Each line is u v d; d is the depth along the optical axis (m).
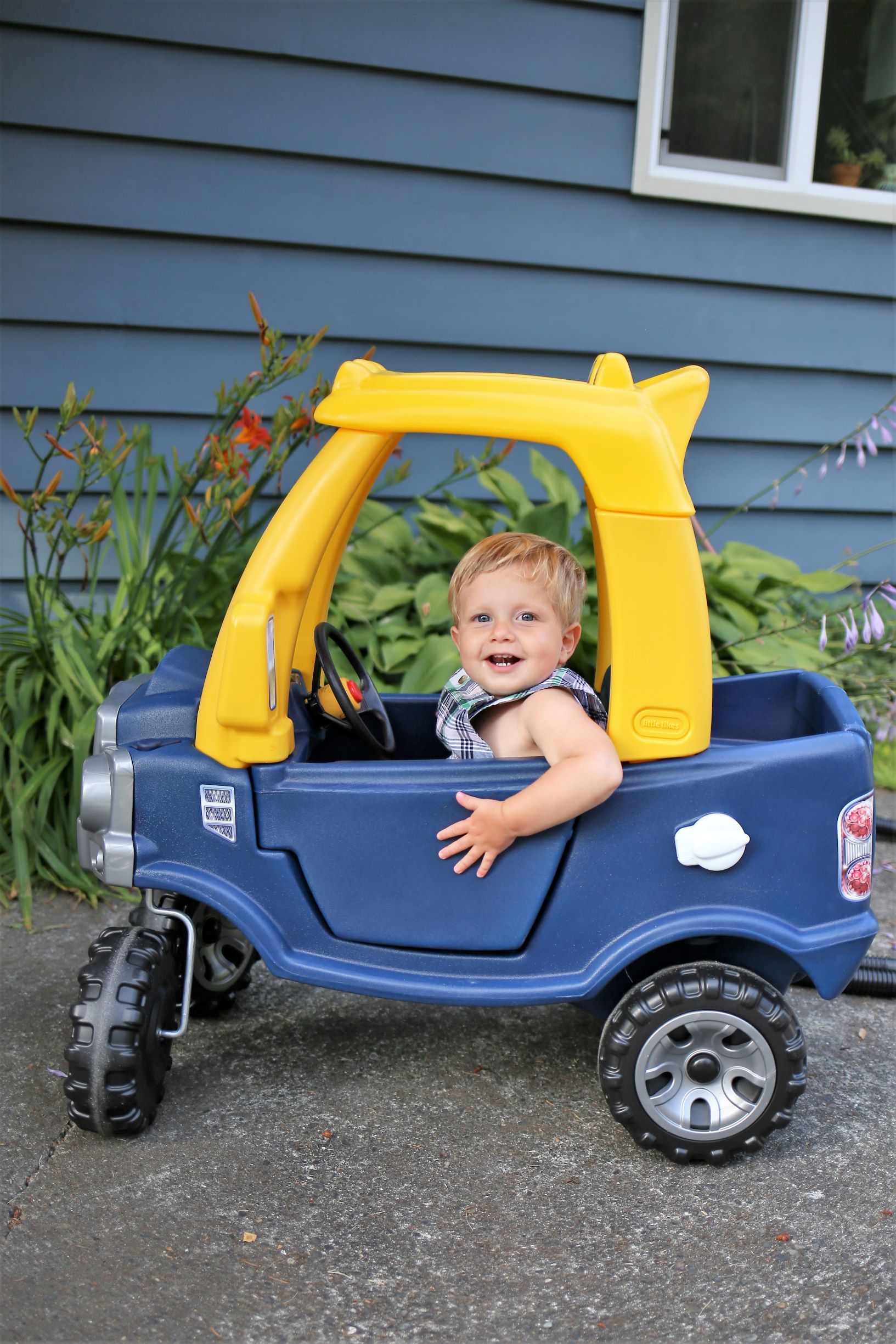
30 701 2.69
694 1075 1.64
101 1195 1.55
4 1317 1.33
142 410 3.32
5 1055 1.90
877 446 3.97
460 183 3.41
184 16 3.06
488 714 1.81
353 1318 1.34
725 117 3.68
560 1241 1.48
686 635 1.56
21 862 2.45
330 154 3.27
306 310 3.38
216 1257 1.44
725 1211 1.55
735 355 3.82
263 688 1.58
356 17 3.18
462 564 1.80
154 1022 1.65
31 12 2.95
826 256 3.81
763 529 4.00
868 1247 1.48
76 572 3.28
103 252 3.18
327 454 1.58
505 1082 1.87
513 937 1.67
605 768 1.54
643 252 3.63
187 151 3.17
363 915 1.67
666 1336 1.33
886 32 3.77
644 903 1.64
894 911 2.62
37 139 3.04
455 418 1.52
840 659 2.73
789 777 1.61
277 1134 1.70
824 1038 2.06
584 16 3.35
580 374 3.70
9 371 3.17
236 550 3.11
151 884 1.65
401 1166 1.63
